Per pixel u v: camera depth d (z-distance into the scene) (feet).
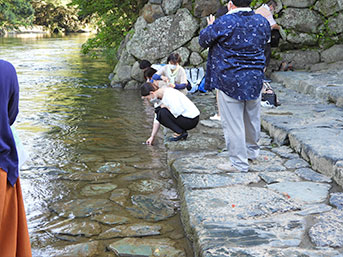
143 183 14.82
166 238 11.05
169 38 32.55
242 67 12.54
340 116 18.72
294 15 31.12
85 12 41.70
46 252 10.42
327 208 10.93
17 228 7.75
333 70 29.43
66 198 13.62
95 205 13.07
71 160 17.21
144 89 17.89
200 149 16.96
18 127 22.18
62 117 24.41
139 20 32.83
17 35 127.13
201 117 22.36
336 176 12.61
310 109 20.34
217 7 31.83
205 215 10.77
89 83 36.24
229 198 11.78
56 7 159.33
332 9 30.89
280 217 10.54
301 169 13.88
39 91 32.40
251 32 12.59
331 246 9.05
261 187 12.58
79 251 10.46
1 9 135.23
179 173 14.06
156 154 17.93
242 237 9.57
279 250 8.93
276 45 22.09
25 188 14.37
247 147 14.49
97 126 22.48
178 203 13.23
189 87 21.70
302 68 31.35
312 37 31.24
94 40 42.39
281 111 20.06
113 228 11.60
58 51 68.54
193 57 32.45
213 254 8.84
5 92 7.32
